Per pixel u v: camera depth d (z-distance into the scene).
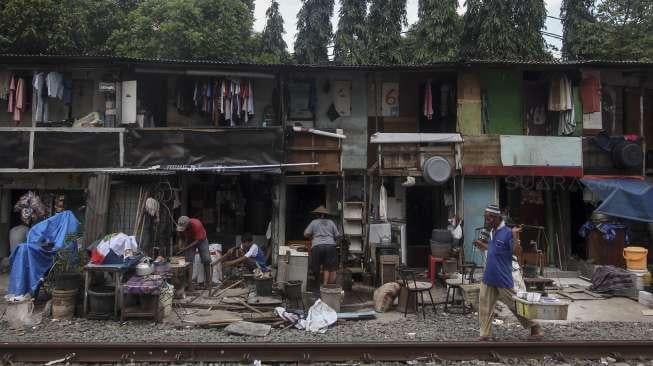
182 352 6.11
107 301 7.96
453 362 6.14
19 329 7.34
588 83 12.62
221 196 13.59
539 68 12.17
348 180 13.25
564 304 6.57
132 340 6.78
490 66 12.08
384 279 10.30
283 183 12.86
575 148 12.51
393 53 19.34
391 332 7.34
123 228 10.75
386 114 13.46
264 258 11.32
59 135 11.72
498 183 12.56
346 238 11.74
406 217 13.70
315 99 13.16
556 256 13.20
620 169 12.64
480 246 7.52
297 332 7.31
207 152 11.86
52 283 9.09
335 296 8.48
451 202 12.65
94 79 12.73
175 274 9.45
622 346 6.40
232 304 8.89
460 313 8.56
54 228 9.50
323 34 20.78
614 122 13.34
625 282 10.16
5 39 13.71
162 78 13.17
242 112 12.55
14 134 11.69
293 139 12.16
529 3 17.62
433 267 11.22
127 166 11.76
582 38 18.86
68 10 16.00
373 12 19.75
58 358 6.04
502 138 12.41
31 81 12.38
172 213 11.62
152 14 18.08
